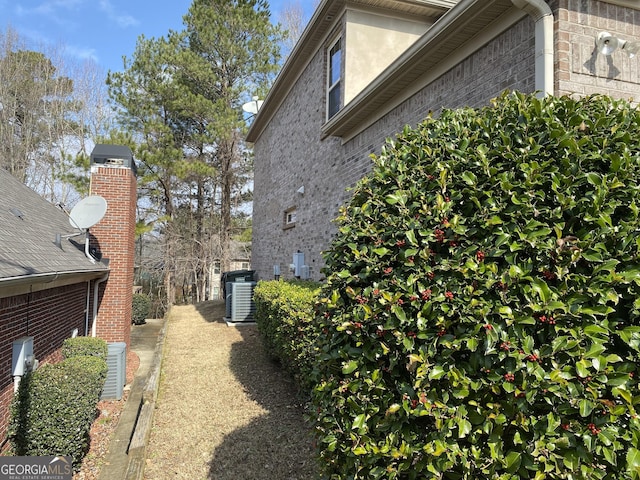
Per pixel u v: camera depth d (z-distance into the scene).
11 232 5.07
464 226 1.82
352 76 7.12
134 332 11.95
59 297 6.03
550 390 1.49
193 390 5.67
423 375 1.63
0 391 4.03
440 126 2.30
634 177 1.79
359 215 2.18
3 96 19.69
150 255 22.02
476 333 1.61
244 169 20.83
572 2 3.45
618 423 1.53
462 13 3.92
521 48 3.71
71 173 16.53
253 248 14.77
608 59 3.49
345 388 1.89
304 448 4.01
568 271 1.64
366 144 6.44
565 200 1.72
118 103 17.50
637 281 1.57
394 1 7.04
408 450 1.66
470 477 1.61
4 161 19.50
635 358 1.58
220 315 12.51
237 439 4.25
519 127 2.00
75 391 4.06
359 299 1.91
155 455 3.96
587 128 1.94
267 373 6.34
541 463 1.52
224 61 18.45
